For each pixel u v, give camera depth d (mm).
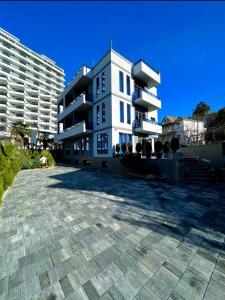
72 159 23000
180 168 9328
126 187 7809
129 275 2336
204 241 3221
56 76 83875
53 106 74375
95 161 17188
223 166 9578
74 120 20469
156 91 22109
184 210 4855
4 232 3623
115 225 3916
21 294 2066
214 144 10336
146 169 11344
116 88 15531
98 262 2623
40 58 77688
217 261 2629
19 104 64375
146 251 2898
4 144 11492
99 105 16938
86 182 9094
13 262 2652
